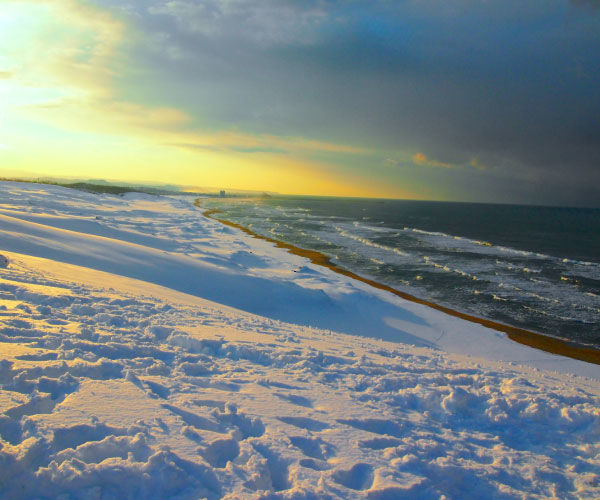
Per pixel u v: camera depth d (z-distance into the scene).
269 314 17.41
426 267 33.31
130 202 86.44
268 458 3.14
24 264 11.35
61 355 4.50
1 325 5.21
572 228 89.81
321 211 124.94
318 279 25.42
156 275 18.66
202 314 9.39
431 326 18.55
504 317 20.75
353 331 16.70
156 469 2.68
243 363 5.72
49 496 2.37
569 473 3.64
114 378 4.25
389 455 3.44
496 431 4.41
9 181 77.19
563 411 4.75
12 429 2.92
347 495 2.77
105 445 2.86
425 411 4.71
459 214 145.00
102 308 7.51
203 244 37.12
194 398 4.01
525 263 36.88
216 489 2.67
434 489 3.01
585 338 17.91
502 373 7.24
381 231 63.16
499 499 3.12
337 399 4.65
